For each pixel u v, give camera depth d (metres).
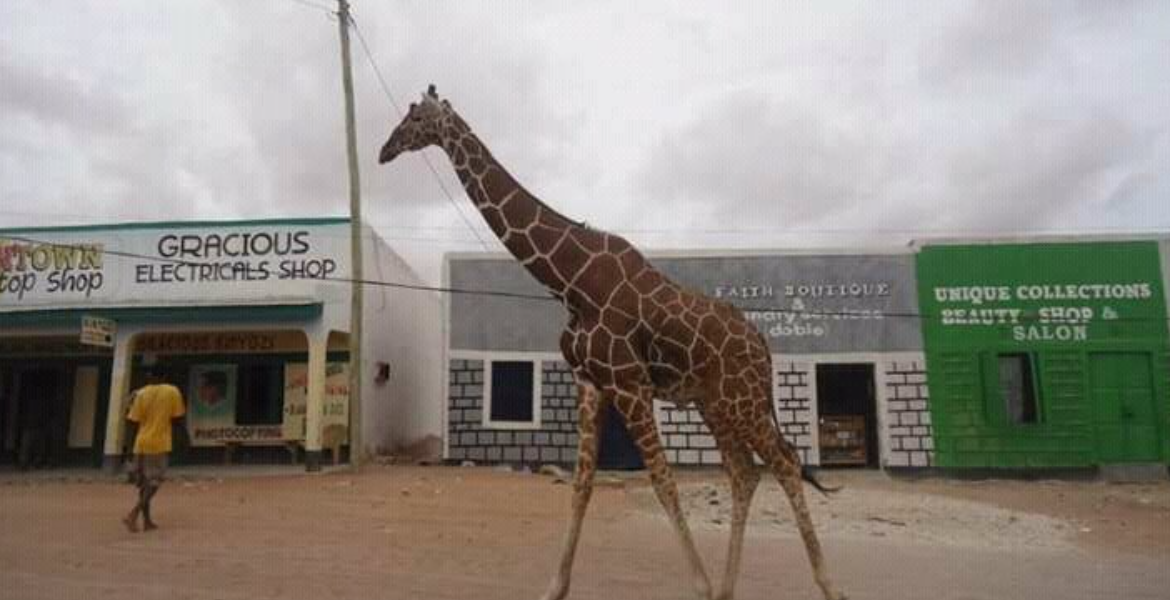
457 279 21.28
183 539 10.54
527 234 7.01
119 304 18.75
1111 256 20.69
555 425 20.80
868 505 15.02
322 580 8.16
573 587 7.99
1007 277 20.80
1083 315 20.52
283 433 20.67
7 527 11.38
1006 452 20.11
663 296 6.86
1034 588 8.48
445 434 20.77
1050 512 15.17
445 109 7.34
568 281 6.89
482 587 7.93
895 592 8.09
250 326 18.83
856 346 20.91
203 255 20.47
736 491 7.21
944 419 20.34
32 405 21.56
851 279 21.12
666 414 20.72
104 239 20.53
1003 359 20.53
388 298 23.70
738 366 6.93
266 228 20.53
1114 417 20.06
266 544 10.20
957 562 10.09
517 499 14.68
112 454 18.48
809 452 20.58
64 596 7.43
